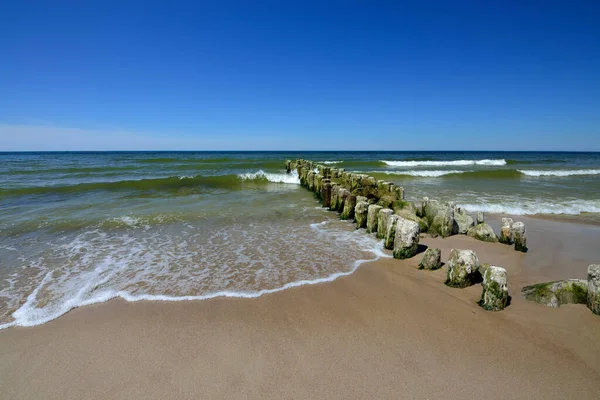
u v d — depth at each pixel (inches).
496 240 340.5
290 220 434.0
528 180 919.7
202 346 162.1
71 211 476.1
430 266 257.9
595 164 1619.1
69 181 797.9
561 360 148.7
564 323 174.4
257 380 138.4
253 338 168.1
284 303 204.7
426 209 395.2
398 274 249.4
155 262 280.1
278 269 262.4
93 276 250.2
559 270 260.2
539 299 199.2
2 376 143.1
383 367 145.7
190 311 196.2
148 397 130.0
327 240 343.3
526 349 156.5
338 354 154.7
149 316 191.2
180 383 137.3
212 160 1536.7
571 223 415.8
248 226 401.7
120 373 144.3
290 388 133.6
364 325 179.0
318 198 606.9
